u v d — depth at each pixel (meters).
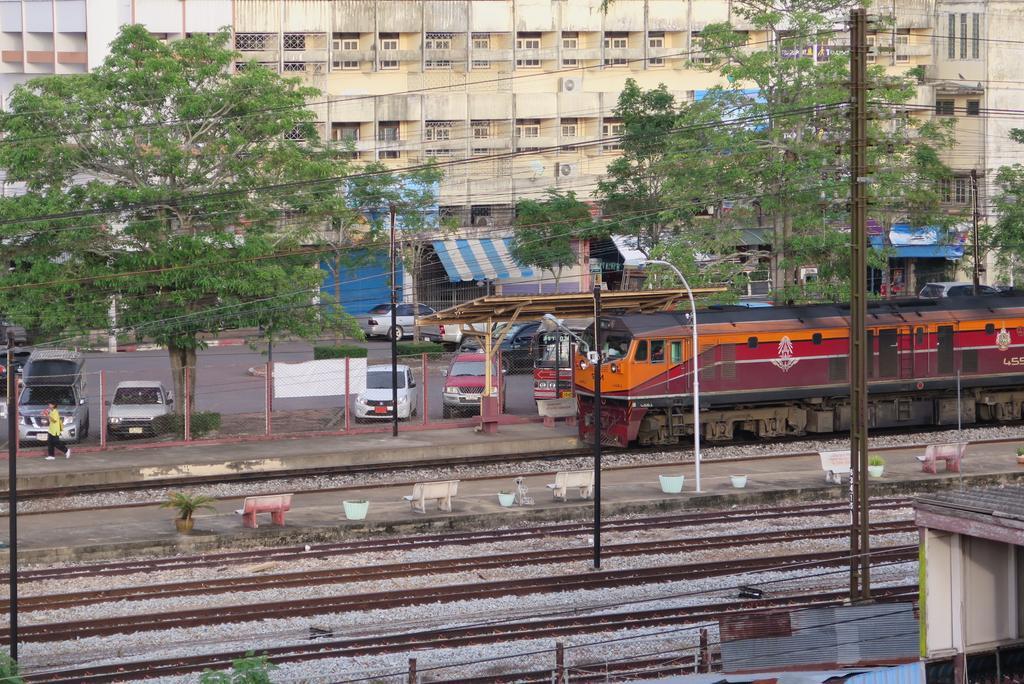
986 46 120.38
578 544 52.00
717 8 126.31
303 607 43.44
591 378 70.38
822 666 34.47
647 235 109.75
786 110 78.88
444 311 69.25
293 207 76.81
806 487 60.12
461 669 37.84
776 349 72.38
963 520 28.61
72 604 43.88
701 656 37.69
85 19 114.94
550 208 108.81
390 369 77.31
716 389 71.19
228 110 72.69
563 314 73.75
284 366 71.19
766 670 34.62
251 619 42.47
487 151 120.88
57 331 71.44
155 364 95.06
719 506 58.41
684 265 78.75
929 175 82.94
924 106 109.31
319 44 120.25
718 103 83.50
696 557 50.00
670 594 45.12
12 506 38.78
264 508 52.66
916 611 37.84
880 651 35.03
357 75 121.50
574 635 40.78
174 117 72.62
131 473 61.91
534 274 114.75
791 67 81.00
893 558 49.72
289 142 74.75
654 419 71.06
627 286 112.06
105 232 69.62
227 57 72.62
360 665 38.16
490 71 123.31
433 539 51.97
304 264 81.56
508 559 49.06
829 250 80.19
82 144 69.44
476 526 54.88
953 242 99.06
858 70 44.09
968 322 76.94
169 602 44.22
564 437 70.38
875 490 60.69
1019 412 80.62
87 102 68.50
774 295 84.94
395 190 105.12
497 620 41.75
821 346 73.62
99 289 69.12
